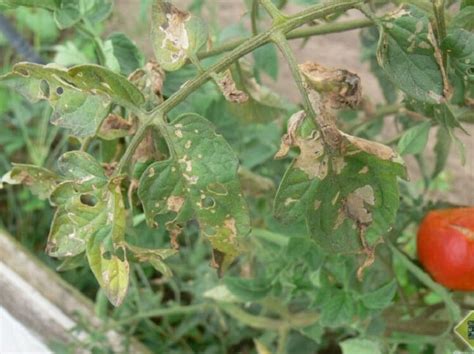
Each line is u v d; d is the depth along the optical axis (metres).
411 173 0.75
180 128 0.31
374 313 0.44
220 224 0.32
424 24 0.31
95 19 0.43
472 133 0.50
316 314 0.56
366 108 0.51
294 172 0.30
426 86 0.31
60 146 0.83
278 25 0.31
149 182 0.31
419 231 0.42
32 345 0.62
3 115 0.88
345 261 0.45
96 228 0.32
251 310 0.67
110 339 0.65
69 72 0.30
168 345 0.69
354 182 0.31
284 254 0.48
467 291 0.42
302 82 0.30
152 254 0.32
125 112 0.38
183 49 0.32
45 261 0.78
